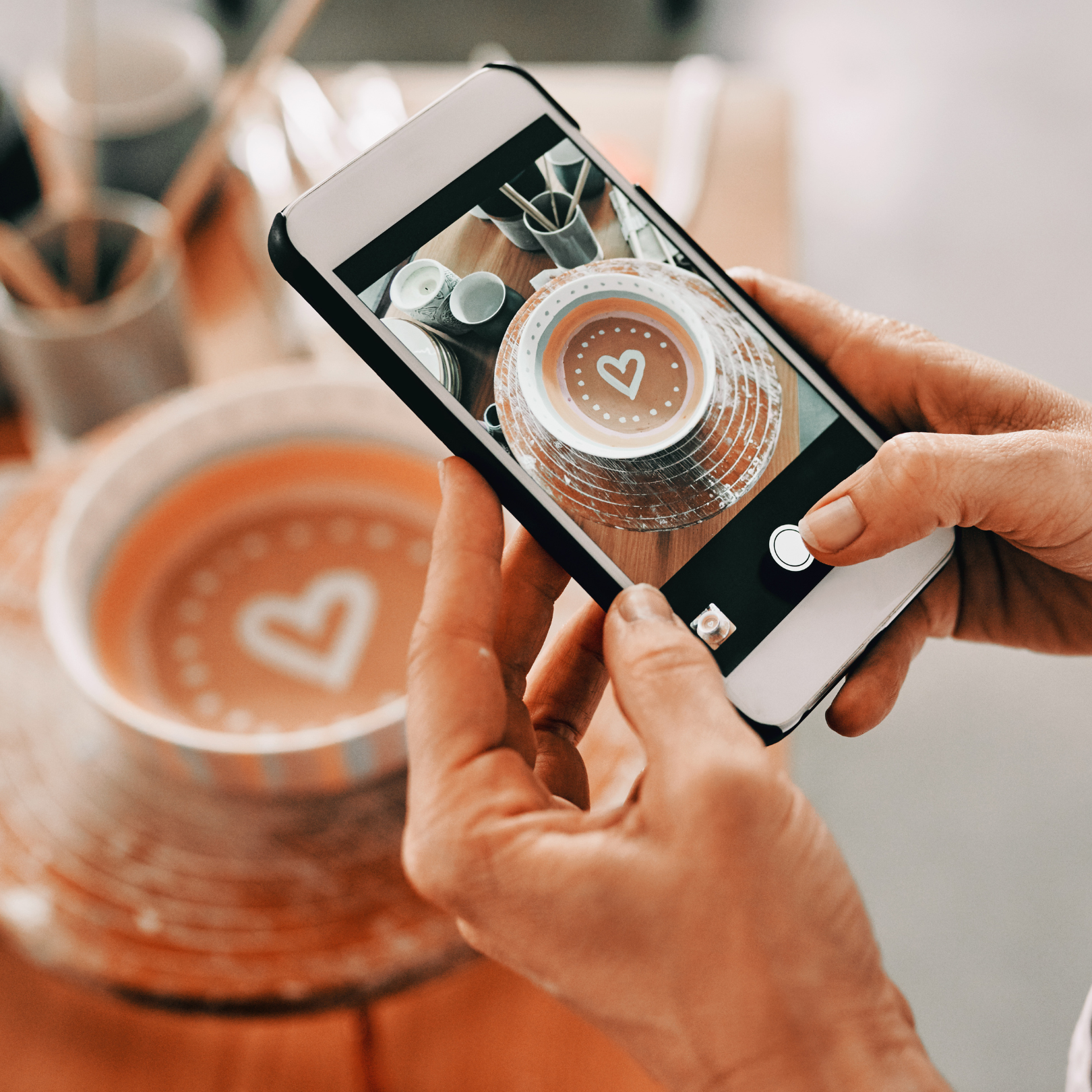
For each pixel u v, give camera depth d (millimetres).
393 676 448
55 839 442
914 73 1500
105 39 698
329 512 485
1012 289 1333
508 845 292
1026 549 410
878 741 1069
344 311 357
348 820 438
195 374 635
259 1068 465
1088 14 1543
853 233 1372
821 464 388
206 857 435
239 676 444
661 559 366
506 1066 459
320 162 688
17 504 542
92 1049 468
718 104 744
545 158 385
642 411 380
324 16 1461
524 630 410
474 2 1496
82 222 600
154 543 464
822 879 280
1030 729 1073
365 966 411
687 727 295
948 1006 946
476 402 362
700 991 275
